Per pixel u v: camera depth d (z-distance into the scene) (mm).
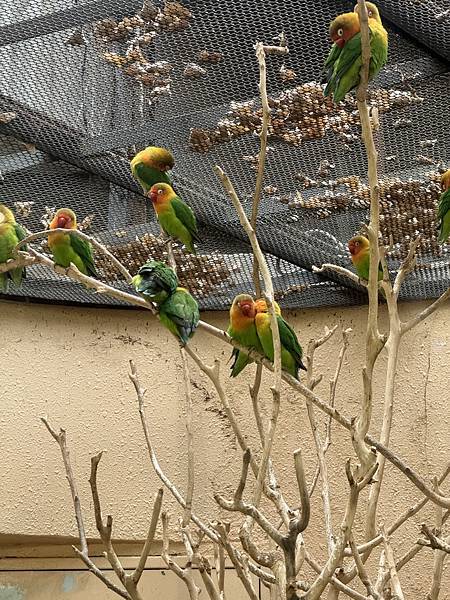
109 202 3416
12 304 3873
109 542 2170
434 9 2635
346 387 3848
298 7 2695
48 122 3070
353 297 3855
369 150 2006
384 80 2889
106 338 3941
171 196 2754
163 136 3119
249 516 2037
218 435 3854
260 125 3055
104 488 3684
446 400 3742
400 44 2816
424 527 1993
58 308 3936
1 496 3590
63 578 3631
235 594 3543
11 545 3654
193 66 2914
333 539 2359
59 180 3314
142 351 3943
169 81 2969
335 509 3680
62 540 3617
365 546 2197
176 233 2766
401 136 3088
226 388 3930
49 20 2777
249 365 3963
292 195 3334
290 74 2904
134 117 3076
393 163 3184
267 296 2105
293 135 3082
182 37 2840
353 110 2969
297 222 3455
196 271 3682
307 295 3854
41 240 3496
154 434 3811
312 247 3547
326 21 2732
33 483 3635
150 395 3867
